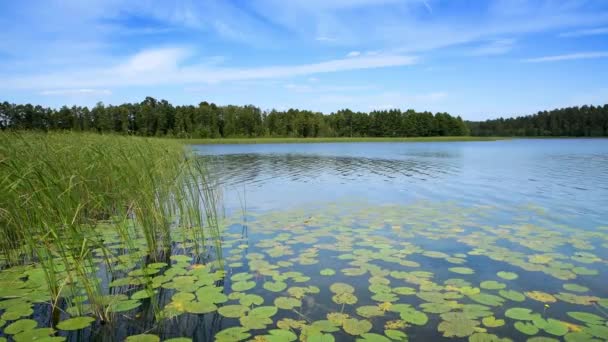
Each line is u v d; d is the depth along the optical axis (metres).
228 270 4.52
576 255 5.00
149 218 5.53
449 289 3.90
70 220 4.42
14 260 4.81
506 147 43.31
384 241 5.69
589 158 24.48
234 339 2.91
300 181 13.62
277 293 3.82
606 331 3.03
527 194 10.33
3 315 3.31
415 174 15.61
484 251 5.16
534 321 3.20
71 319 3.27
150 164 6.98
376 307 3.48
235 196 10.33
